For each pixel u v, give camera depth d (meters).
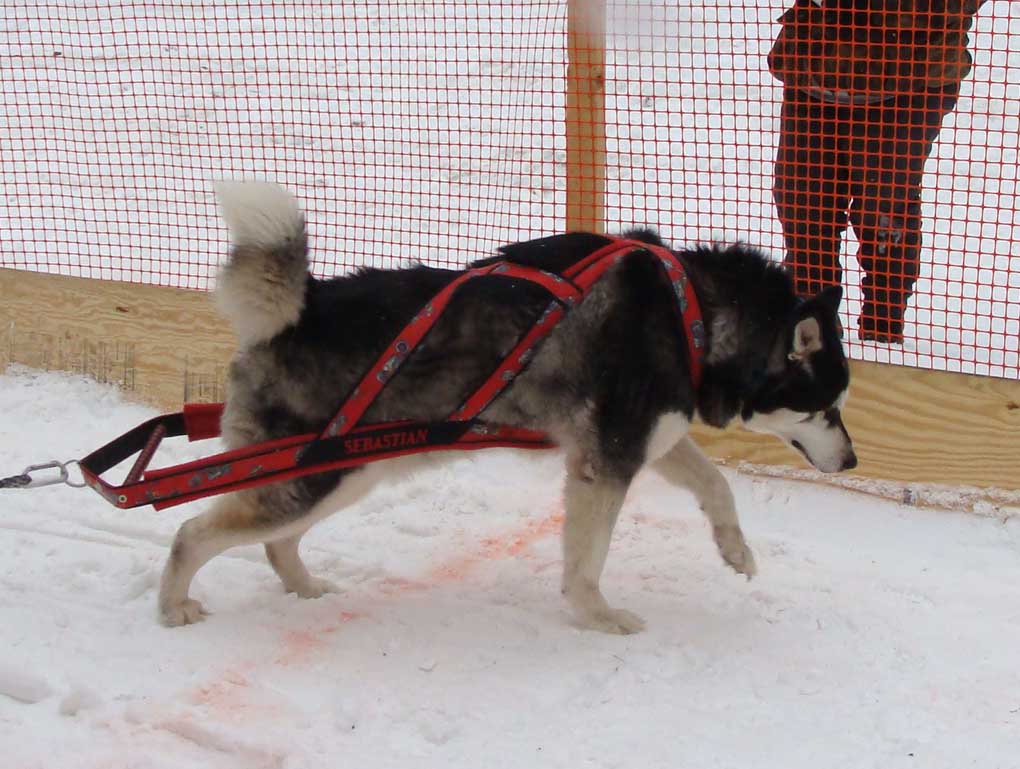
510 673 3.39
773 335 3.50
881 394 3.93
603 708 3.29
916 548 3.79
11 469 4.09
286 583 3.64
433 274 3.47
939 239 4.93
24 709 3.29
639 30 6.70
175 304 4.35
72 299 4.46
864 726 3.25
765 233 4.61
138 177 6.04
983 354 4.20
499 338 3.41
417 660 3.43
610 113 6.17
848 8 4.21
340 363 3.40
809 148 4.33
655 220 4.96
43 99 7.00
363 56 7.41
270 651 3.45
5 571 3.70
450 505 3.97
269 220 3.31
